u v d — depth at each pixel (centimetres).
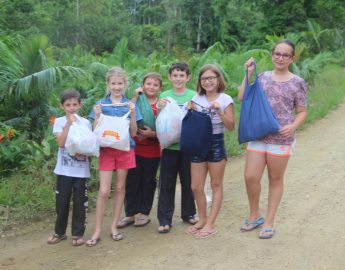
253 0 2972
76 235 464
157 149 505
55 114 774
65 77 807
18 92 718
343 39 2745
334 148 841
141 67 1331
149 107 489
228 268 405
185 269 407
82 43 4422
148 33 5356
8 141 661
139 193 513
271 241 455
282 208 545
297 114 452
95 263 426
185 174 498
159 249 450
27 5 3122
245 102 450
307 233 470
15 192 575
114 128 450
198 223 489
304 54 1827
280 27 2822
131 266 416
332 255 420
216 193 477
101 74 899
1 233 500
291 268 400
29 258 443
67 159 458
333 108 1291
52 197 568
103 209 473
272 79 450
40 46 813
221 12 4438
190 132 452
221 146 468
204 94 473
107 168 469
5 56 755
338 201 558
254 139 445
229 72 1274
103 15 5019
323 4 2800
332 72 1814
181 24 4700
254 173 461
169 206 494
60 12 4394
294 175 680
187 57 2119
